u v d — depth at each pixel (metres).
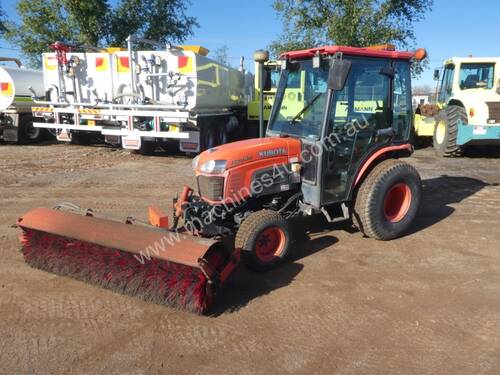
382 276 4.26
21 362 2.93
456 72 11.16
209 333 3.29
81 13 19.34
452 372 2.86
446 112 10.84
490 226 5.69
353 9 15.66
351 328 3.37
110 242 3.73
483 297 3.85
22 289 3.94
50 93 11.83
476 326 3.39
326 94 4.50
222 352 3.06
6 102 13.21
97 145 13.30
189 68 10.12
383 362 2.96
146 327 3.36
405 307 3.68
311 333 3.30
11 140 13.41
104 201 6.89
